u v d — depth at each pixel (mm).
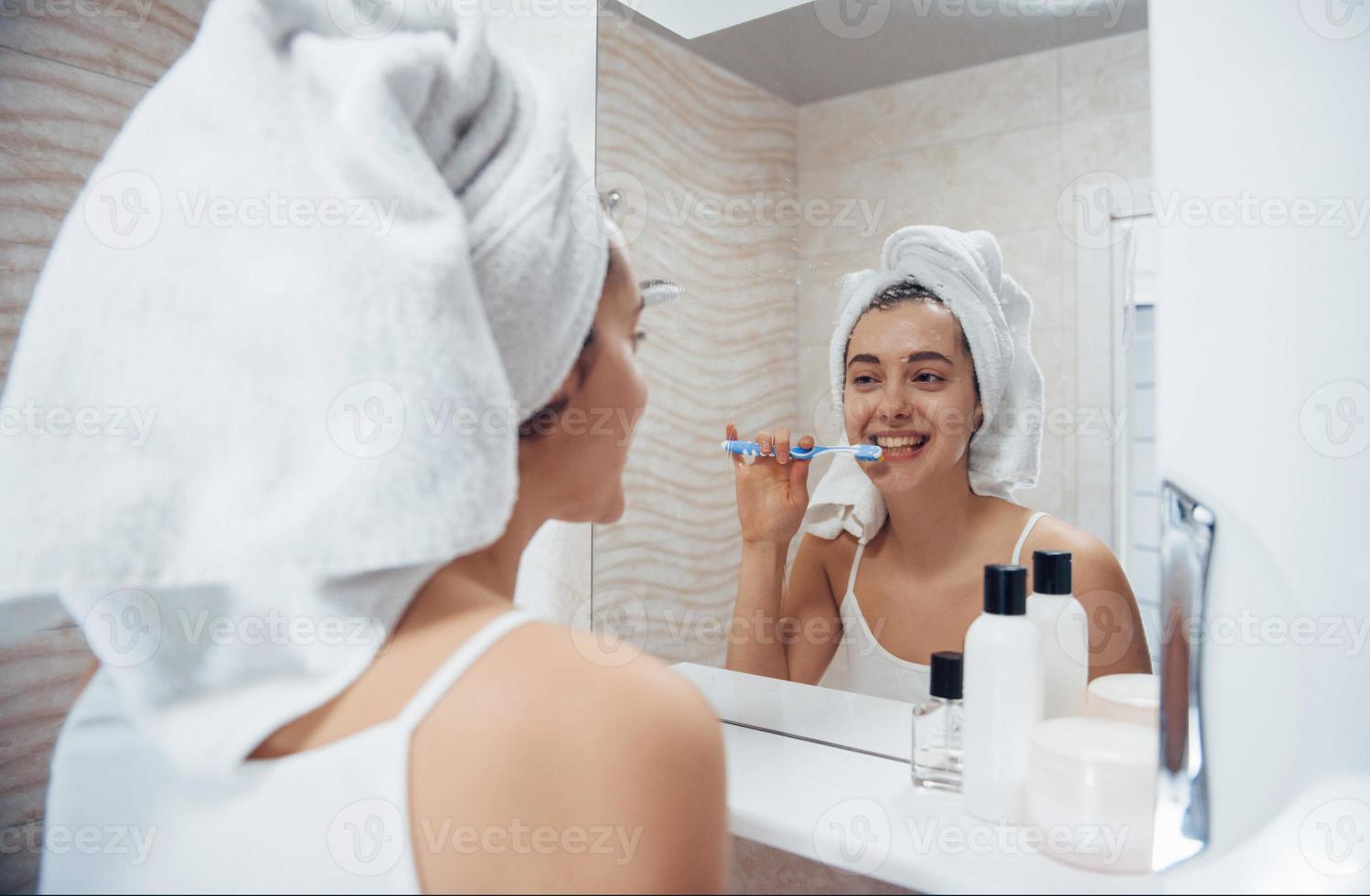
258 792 431
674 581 864
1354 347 561
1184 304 536
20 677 871
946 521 710
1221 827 523
